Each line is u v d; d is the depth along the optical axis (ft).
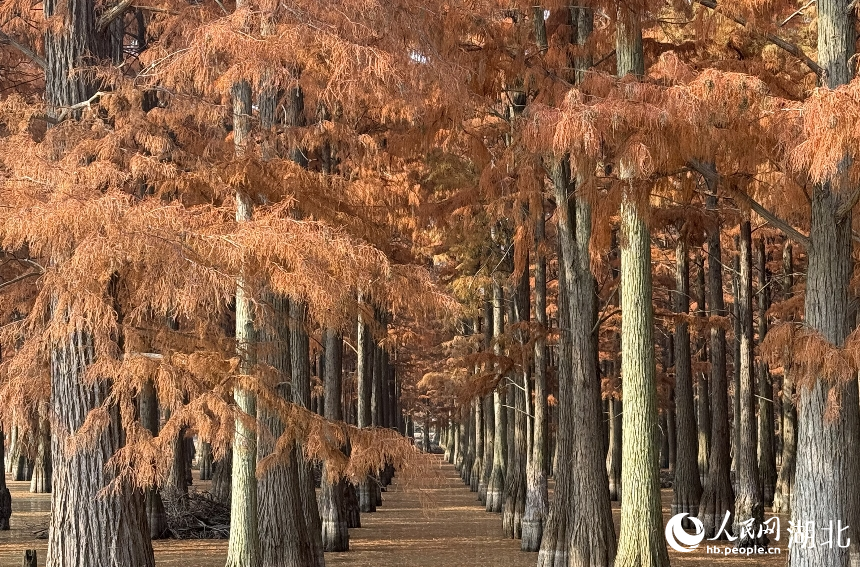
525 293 77.56
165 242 23.57
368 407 94.84
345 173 46.91
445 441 282.56
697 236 53.47
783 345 31.37
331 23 29.60
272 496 51.01
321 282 25.52
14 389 27.02
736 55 40.93
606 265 53.52
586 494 49.44
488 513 105.19
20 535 77.82
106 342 26.14
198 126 35.70
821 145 24.72
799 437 32.50
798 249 88.22
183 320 34.37
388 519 99.35
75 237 23.80
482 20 42.29
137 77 31.89
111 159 29.35
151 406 67.05
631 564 40.57
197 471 175.63
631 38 42.27
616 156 31.14
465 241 72.74
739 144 29.35
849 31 33.09
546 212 63.16
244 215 33.40
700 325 70.54
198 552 67.87
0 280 46.55
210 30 27.66
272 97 43.34
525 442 82.02
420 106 31.63
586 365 50.67
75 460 29.53
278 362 46.42
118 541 29.73
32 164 26.27
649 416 41.34
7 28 40.40
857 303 32.42
